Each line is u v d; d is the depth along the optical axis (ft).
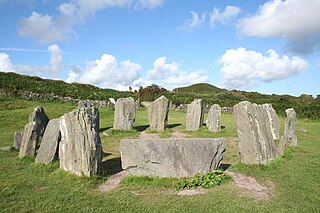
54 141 42.09
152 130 74.74
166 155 35.27
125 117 73.67
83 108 36.73
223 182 33.37
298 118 114.42
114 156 48.88
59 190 31.42
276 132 59.57
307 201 28.37
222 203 27.81
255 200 28.53
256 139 39.83
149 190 31.71
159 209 26.81
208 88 325.83
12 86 120.98
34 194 30.22
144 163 35.42
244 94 212.43
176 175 34.91
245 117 40.27
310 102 153.38
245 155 39.93
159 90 170.30
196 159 35.55
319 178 34.83
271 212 26.07
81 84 184.24
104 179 35.27
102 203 28.19
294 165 40.68
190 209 26.68
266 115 45.57
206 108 133.69
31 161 43.68
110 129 74.43
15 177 36.01
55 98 122.62
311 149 54.13
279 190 31.22
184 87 332.80
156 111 75.41
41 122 49.08
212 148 36.52
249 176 35.45
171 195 30.07
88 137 35.53
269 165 39.32
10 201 28.37
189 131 74.28
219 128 74.54
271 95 209.26
